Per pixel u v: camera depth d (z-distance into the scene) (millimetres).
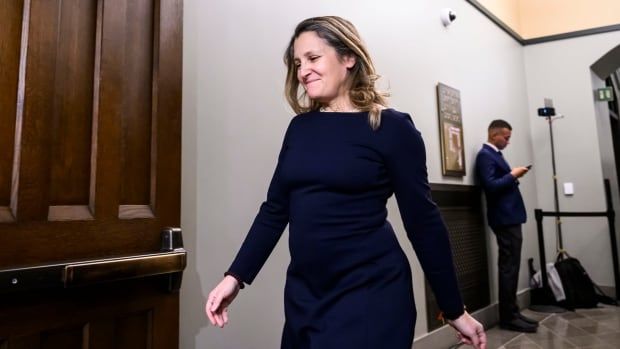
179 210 1174
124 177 1035
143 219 1065
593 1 4246
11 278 769
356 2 2268
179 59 1208
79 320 914
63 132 916
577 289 3654
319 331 792
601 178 4086
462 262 2953
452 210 2926
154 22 1146
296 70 1014
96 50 992
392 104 2471
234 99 1573
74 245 912
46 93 886
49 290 866
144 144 1097
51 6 904
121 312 997
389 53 2486
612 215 3809
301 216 841
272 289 1673
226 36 1564
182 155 1377
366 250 820
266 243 969
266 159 1682
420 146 865
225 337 1472
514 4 4496
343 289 808
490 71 3760
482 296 3143
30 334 834
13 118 836
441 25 3078
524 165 4188
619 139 4789
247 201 1589
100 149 979
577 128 4234
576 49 4301
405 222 872
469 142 3271
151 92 1126
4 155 819
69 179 921
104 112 993
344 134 845
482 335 881
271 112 1720
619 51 4137
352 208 825
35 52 870
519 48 4461
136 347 1031
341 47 904
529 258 3975
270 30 1748
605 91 4262
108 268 914
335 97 924
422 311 2455
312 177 835
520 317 3088
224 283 936
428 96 2828
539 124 4414
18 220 823
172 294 1125
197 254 1396
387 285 817
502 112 3887
